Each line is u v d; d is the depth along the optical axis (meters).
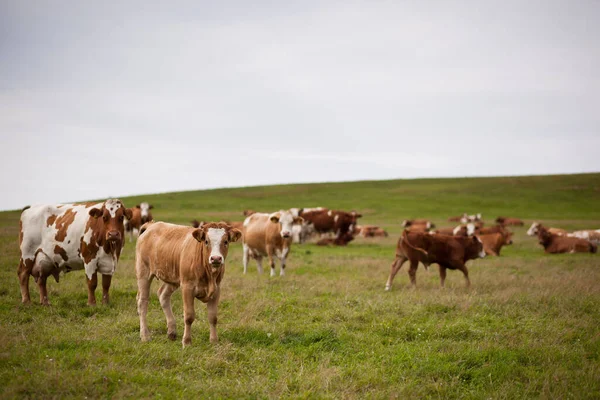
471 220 47.38
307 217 32.69
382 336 8.55
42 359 6.59
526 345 7.78
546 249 27.73
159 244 8.32
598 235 29.66
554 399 5.87
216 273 7.70
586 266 19.86
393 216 53.38
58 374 6.04
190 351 7.33
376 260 20.59
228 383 6.24
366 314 9.93
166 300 8.52
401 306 10.72
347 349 7.74
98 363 6.62
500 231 29.69
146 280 8.57
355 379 6.51
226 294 11.73
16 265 15.16
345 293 12.41
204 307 10.43
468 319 9.66
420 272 17.70
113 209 10.65
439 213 56.31
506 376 6.64
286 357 7.30
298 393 6.03
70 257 10.91
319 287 13.10
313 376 6.44
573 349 7.72
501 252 27.52
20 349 7.01
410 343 8.12
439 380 6.45
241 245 27.00
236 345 7.84
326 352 7.62
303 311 10.30
